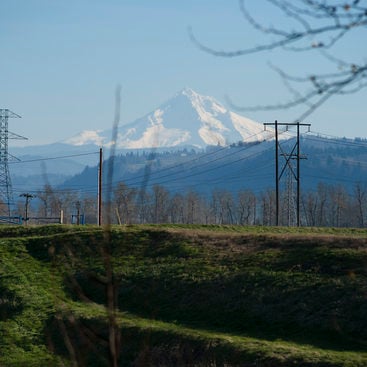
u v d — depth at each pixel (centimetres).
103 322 11538
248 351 10044
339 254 13500
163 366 10188
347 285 12044
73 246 16512
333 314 11275
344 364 9238
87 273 1950
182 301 13125
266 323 11694
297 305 11912
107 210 1944
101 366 8438
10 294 14250
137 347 10750
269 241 15362
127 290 13938
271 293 12556
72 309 12812
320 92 1485
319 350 10094
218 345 10394
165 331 11044
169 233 16875
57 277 15150
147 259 15525
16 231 19612
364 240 14438
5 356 11206
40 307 13500
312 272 13000
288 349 9988
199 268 14400
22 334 12175
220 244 15788
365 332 10606
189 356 10356
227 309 12444
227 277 13600
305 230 19500
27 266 16275
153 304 13212
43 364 10494
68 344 2209
